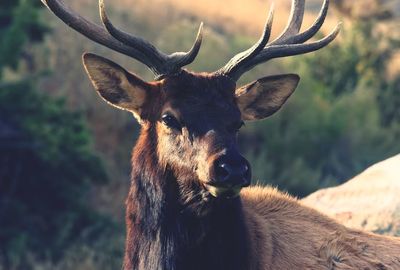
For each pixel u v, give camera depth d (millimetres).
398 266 16359
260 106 16516
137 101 15852
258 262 15586
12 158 32375
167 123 15188
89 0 46875
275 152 40531
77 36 41219
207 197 14930
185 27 45344
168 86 15359
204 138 14711
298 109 41781
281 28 57500
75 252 31000
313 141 41312
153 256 15414
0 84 32531
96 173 33000
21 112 32531
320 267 15977
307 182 39188
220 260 15250
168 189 15266
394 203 18734
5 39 32938
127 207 15805
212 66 41625
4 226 31484
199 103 15031
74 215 32156
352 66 43469
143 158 15594
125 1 48281
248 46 45781
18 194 32344
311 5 67000
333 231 16531
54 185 32469
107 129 38438
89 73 16031
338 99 43156
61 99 33094
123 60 41031
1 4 33406
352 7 44438
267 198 16531
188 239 15227
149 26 46812
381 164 19703
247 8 57844
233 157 14312
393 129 42969
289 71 43938
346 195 19375
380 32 44031
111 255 30922
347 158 41812
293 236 16141
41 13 41094
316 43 16531
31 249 31047
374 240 16719
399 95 43375
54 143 32438
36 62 39938
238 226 15289
